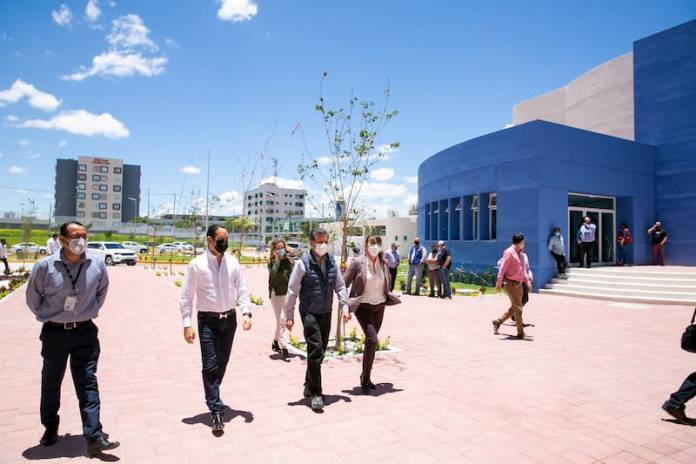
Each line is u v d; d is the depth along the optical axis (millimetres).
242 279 4621
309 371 4715
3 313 10836
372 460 3551
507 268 8227
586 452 3729
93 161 121938
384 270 5371
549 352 7207
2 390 5219
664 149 18328
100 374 5906
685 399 4312
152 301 13266
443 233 21594
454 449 3760
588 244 16016
